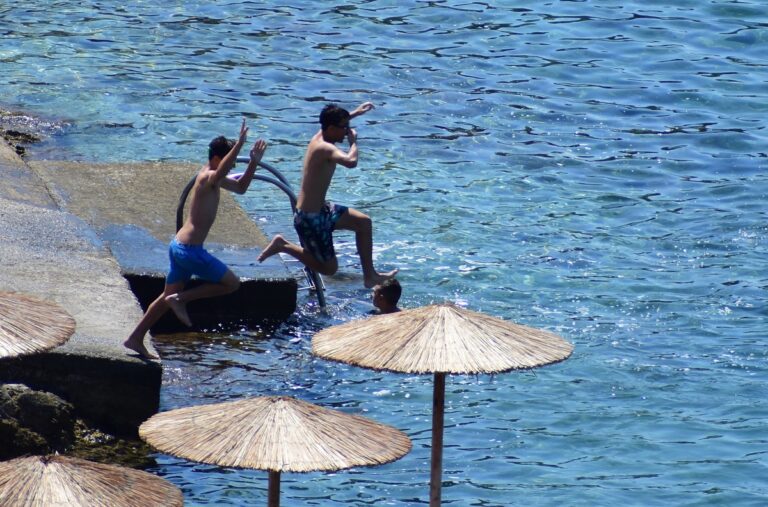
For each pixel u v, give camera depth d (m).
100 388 39.41
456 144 70.38
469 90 78.81
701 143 71.38
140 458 38.41
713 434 41.12
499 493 37.12
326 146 45.91
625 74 82.19
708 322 49.75
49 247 48.62
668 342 47.94
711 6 94.88
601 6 95.81
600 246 57.41
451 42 88.06
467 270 54.44
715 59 85.19
